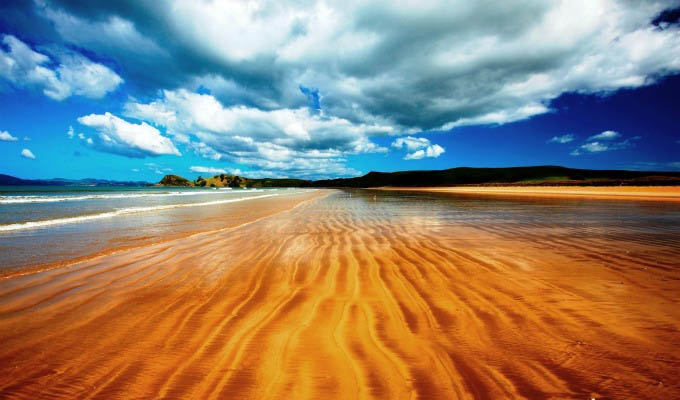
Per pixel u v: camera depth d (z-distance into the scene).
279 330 3.29
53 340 3.11
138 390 2.36
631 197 25.30
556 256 6.19
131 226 11.48
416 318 3.54
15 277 5.25
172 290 4.59
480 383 2.40
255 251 7.20
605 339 2.97
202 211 17.73
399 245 7.63
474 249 6.96
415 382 2.43
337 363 2.69
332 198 34.22
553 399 2.21
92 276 5.30
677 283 4.48
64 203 24.42
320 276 5.21
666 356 2.67
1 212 16.77
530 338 3.04
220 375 2.53
